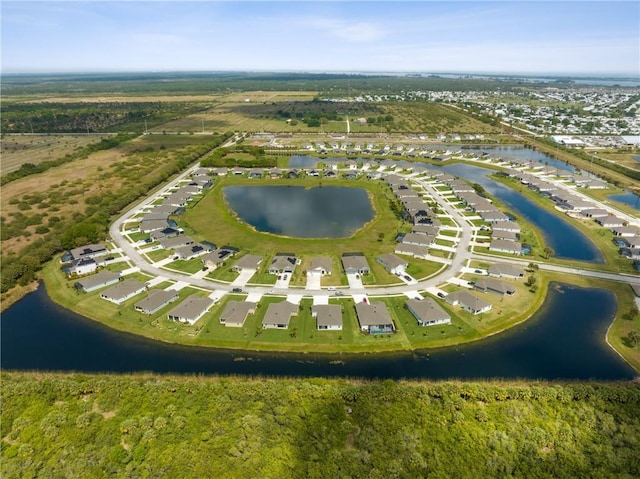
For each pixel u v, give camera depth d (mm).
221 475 60719
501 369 86375
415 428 68688
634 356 89562
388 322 96250
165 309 105000
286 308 101000
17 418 70938
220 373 85062
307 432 68250
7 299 110500
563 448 65438
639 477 60625
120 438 67188
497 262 128875
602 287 115500
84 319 102625
